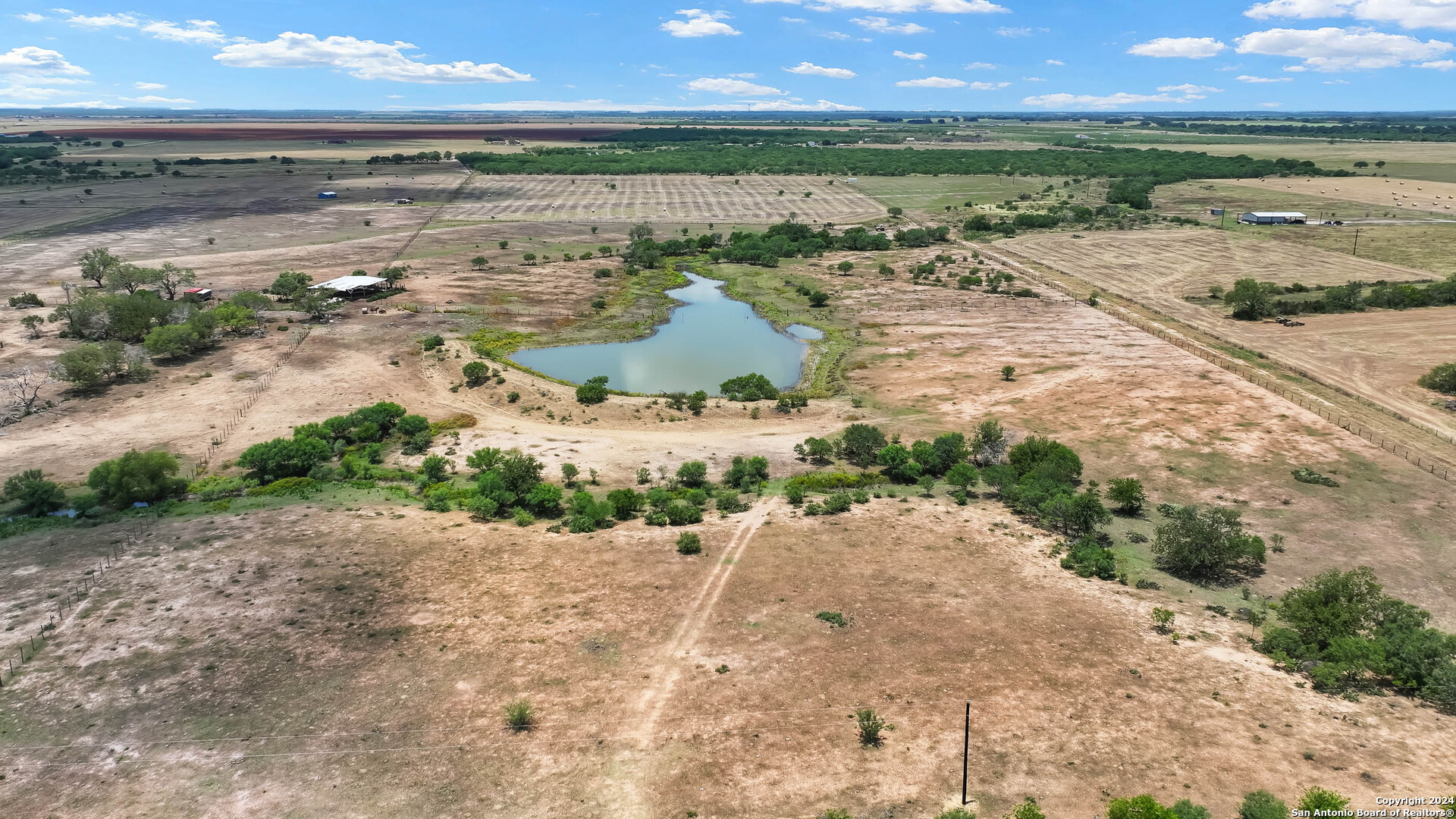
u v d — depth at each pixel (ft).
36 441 258.16
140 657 147.43
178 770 120.16
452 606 166.09
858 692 136.77
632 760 121.49
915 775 116.67
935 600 167.63
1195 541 180.24
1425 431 264.11
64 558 185.16
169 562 183.32
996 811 109.09
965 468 229.66
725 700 135.23
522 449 260.01
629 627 157.89
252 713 132.77
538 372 333.62
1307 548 194.80
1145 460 248.11
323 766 120.88
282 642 152.56
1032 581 176.76
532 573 180.24
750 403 306.96
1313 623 150.30
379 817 110.93
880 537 199.11
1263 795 106.11
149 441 260.01
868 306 457.27
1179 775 115.44
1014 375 331.36
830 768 118.73
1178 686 137.39
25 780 118.01
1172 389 307.37
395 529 202.59
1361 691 136.98
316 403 295.89
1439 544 194.08
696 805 112.37
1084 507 199.00
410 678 142.10
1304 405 287.69
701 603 166.81
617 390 320.50
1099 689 136.77
